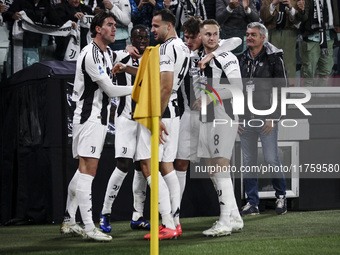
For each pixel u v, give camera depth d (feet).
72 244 45.98
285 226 55.42
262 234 50.44
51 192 55.11
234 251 42.22
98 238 46.73
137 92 31.68
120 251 42.29
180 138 52.85
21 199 59.31
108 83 45.65
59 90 55.57
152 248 28.58
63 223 50.34
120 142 51.06
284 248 43.52
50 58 73.61
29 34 72.08
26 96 58.90
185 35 52.54
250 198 63.72
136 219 53.47
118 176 51.21
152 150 28.60
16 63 71.67
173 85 47.55
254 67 63.16
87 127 46.26
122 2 74.49
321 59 81.41
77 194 47.03
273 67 63.10
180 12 75.46
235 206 52.65
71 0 73.72
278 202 64.08
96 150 46.68
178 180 52.60
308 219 60.13
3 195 62.08
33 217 57.57
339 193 69.51
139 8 74.90
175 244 45.19
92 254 41.39
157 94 28.73
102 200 57.52
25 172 59.16
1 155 63.62
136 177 53.11
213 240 47.24
